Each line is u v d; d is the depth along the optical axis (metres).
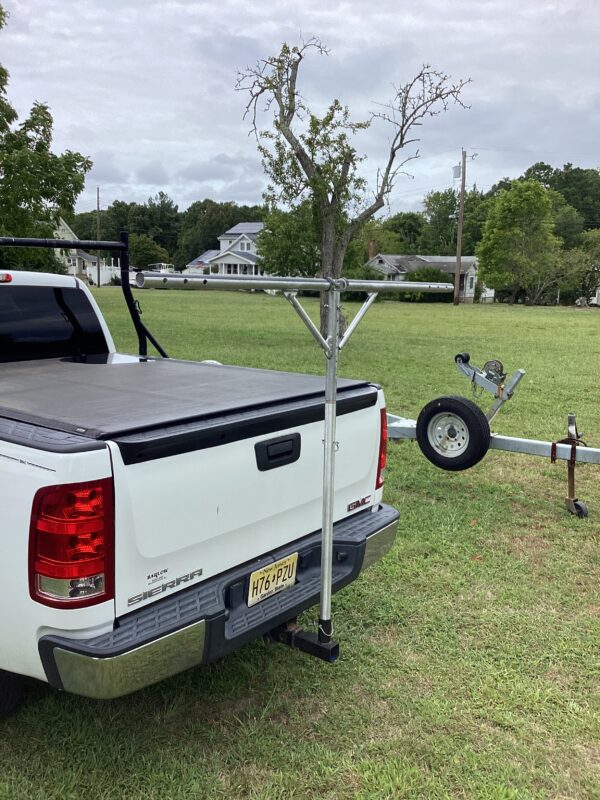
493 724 2.89
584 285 57.97
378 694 3.07
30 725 2.79
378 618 3.72
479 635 3.58
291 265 16.45
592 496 5.85
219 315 27.20
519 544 4.80
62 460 2.10
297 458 2.86
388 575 4.24
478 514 5.35
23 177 13.06
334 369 2.67
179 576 2.44
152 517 2.30
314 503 3.01
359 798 2.47
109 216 122.25
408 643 3.49
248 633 2.54
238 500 2.61
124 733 2.76
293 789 2.50
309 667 3.27
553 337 21.28
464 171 49.78
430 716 2.91
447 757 2.68
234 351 15.02
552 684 3.16
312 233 15.78
